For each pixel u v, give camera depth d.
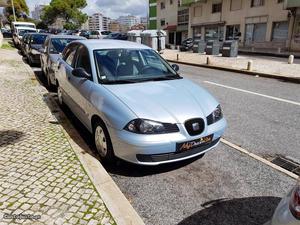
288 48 25.19
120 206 2.74
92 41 5.05
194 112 3.41
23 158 3.54
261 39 28.30
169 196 3.11
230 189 3.26
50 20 63.91
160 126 3.18
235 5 30.88
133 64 4.47
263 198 3.10
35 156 3.60
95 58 4.36
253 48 28.02
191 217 2.78
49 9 60.81
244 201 3.04
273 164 3.87
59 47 8.50
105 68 4.23
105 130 3.54
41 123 4.78
